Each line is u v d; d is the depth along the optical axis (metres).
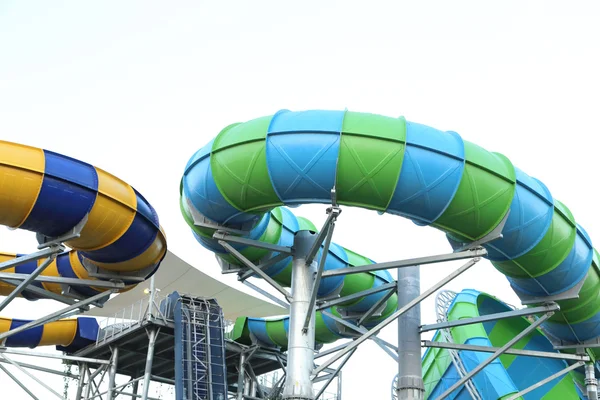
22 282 29.73
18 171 26.66
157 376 47.66
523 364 44.66
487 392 40.50
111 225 28.81
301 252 30.19
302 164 26.00
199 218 29.08
